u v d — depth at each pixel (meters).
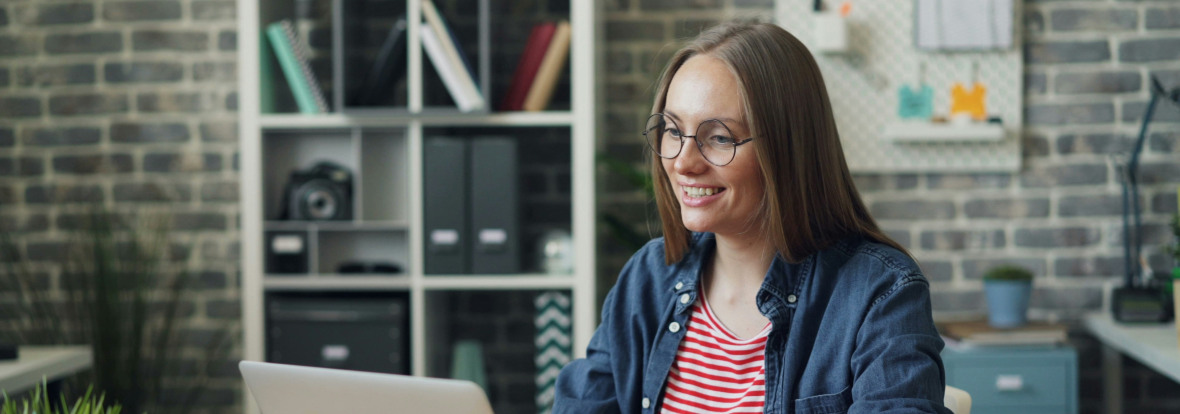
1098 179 3.06
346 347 2.76
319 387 1.18
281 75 2.93
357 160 2.82
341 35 2.70
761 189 1.23
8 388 2.09
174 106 3.20
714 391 1.30
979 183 3.10
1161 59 3.02
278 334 2.78
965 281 3.11
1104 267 3.07
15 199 3.23
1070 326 3.09
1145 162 3.03
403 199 2.94
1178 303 2.37
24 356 2.34
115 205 3.21
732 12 3.10
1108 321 2.87
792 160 1.21
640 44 3.12
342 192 2.83
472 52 3.07
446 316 3.15
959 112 3.00
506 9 3.10
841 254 1.26
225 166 3.20
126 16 3.19
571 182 3.17
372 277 2.79
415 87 2.72
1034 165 3.08
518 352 3.24
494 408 3.24
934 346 1.13
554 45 2.78
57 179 3.22
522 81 2.79
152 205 3.21
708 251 1.38
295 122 2.75
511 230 2.77
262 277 2.76
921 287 1.18
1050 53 3.05
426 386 1.11
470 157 2.77
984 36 3.01
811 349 1.24
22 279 3.22
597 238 2.99
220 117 3.19
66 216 3.21
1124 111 3.04
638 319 1.40
